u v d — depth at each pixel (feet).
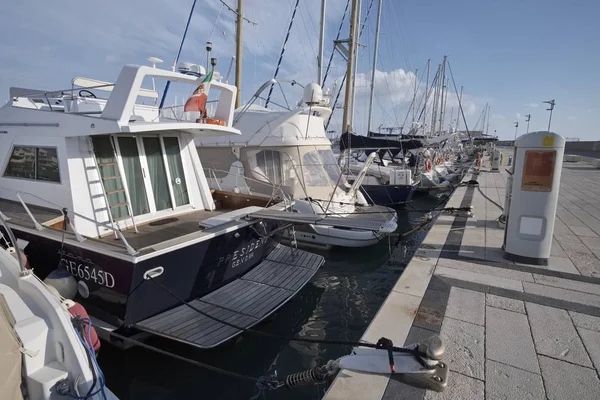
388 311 11.77
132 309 12.48
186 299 14.26
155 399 11.92
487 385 8.39
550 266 15.84
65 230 14.37
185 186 19.51
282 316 17.78
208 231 14.53
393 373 8.64
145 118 20.38
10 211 16.05
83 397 7.69
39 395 7.59
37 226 13.92
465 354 9.54
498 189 43.47
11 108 17.42
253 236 16.99
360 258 27.12
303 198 28.02
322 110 30.86
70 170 14.69
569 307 12.10
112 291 12.60
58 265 14.26
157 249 12.43
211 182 31.35
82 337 8.51
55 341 8.15
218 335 11.98
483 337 10.32
